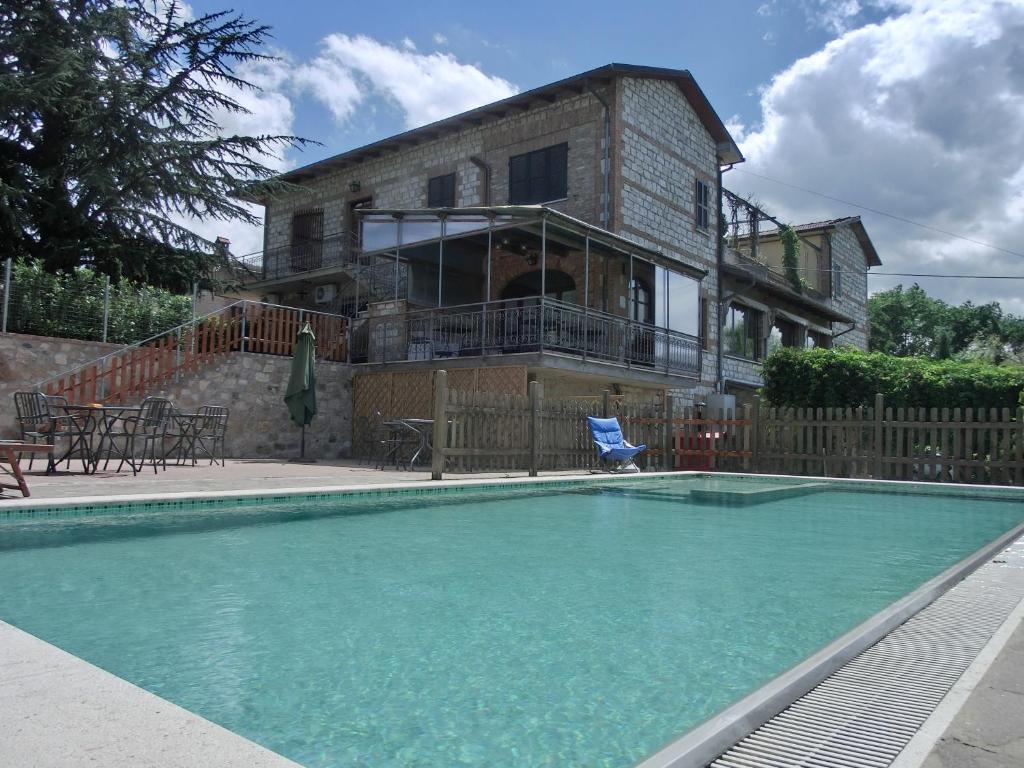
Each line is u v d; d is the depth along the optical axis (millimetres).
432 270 17250
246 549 4762
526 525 6293
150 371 12156
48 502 5383
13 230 13578
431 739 1959
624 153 18016
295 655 2650
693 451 13469
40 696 1870
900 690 2172
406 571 4195
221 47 16141
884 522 7027
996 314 51594
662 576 4195
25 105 13977
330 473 10086
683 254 20266
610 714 2156
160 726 1701
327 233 23938
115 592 3512
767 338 24656
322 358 15297
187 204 16125
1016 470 10789
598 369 14945
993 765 1641
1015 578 3914
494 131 20000
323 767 1778
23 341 11102
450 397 9484
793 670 2260
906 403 14133
